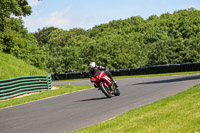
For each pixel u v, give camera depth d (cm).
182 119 630
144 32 19112
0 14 3978
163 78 2702
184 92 1209
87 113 995
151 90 1580
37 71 3644
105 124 712
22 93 2378
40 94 2220
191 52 8781
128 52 10850
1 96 2122
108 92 1394
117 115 879
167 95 1263
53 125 829
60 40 16925
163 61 8850
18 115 1177
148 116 739
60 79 6638
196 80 1869
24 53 6112
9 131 818
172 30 16700
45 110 1234
